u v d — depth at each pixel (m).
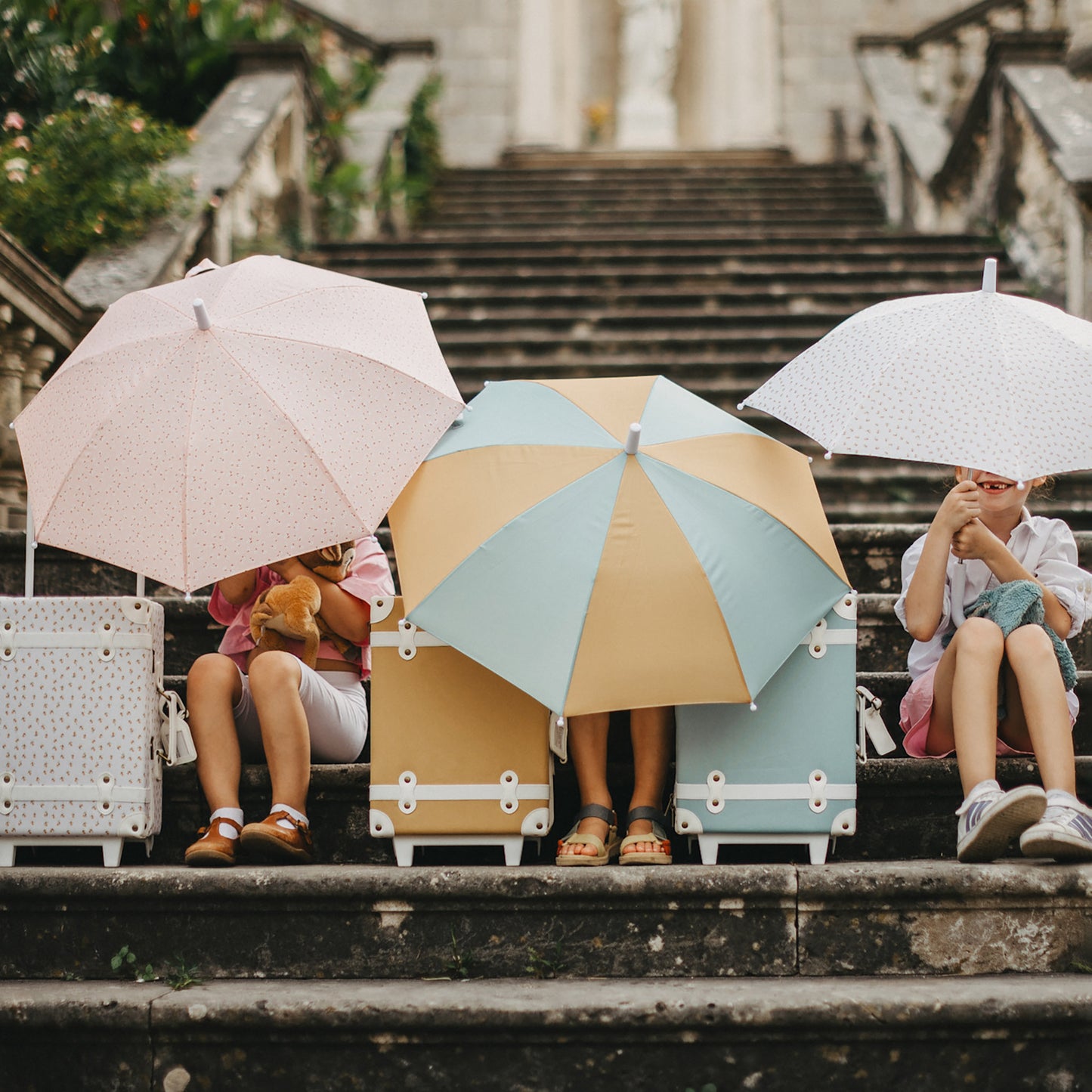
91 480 2.71
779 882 2.55
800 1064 2.33
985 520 3.08
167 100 8.31
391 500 2.72
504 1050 2.34
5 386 4.73
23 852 2.94
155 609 2.86
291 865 2.80
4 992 2.43
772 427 5.87
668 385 2.96
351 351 2.82
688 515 2.66
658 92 14.54
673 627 2.59
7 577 4.14
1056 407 2.70
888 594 3.90
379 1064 2.35
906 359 2.79
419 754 2.79
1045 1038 2.32
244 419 2.72
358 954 2.58
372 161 9.34
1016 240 7.76
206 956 2.59
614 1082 2.33
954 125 10.48
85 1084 2.37
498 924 2.58
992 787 2.67
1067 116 7.32
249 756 3.10
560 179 10.88
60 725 2.78
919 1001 2.30
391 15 14.21
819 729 2.78
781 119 14.09
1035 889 2.53
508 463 2.75
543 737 2.79
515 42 14.12
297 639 3.02
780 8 14.20
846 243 8.31
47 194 5.94
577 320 7.14
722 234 8.84
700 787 2.77
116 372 2.81
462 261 8.23
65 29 7.75
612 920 2.57
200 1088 2.36
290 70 8.27
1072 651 3.68
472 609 2.61
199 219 6.39
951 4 14.09
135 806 2.77
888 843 2.94
